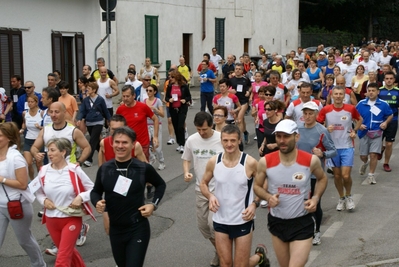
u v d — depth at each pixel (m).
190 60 29.19
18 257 7.12
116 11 23.47
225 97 12.06
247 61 22.58
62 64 18.31
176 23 27.50
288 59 24.50
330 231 7.89
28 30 16.75
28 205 6.13
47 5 17.44
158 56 26.36
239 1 32.31
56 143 5.88
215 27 30.62
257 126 10.05
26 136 10.00
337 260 6.84
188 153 6.65
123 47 24.11
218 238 5.58
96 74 15.84
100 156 6.97
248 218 5.42
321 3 51.31
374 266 6.59
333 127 8.59
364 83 14.11
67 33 18.44
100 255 7.12
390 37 58.97
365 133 10.34
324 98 13.99
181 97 13.27
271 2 35.44
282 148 5.20
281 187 5.32
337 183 8.78
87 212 5.90
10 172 5.96
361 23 57.16
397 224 8.11
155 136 9.78
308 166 5.28
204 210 6.55
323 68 18.39
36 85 17.17
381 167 11.72
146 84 13.38
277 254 5.53
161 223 8.36
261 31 34.75
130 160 5.40
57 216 5.81
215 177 5.58
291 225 5.37
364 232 7.81
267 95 9.68
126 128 5.37
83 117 11.94
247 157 5.55
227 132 5.48
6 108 12.83
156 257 7.05
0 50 15.66
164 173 11.42
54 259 7.01
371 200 9.35
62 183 5.84
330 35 50.19
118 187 5.28
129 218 5.33
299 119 9.09
